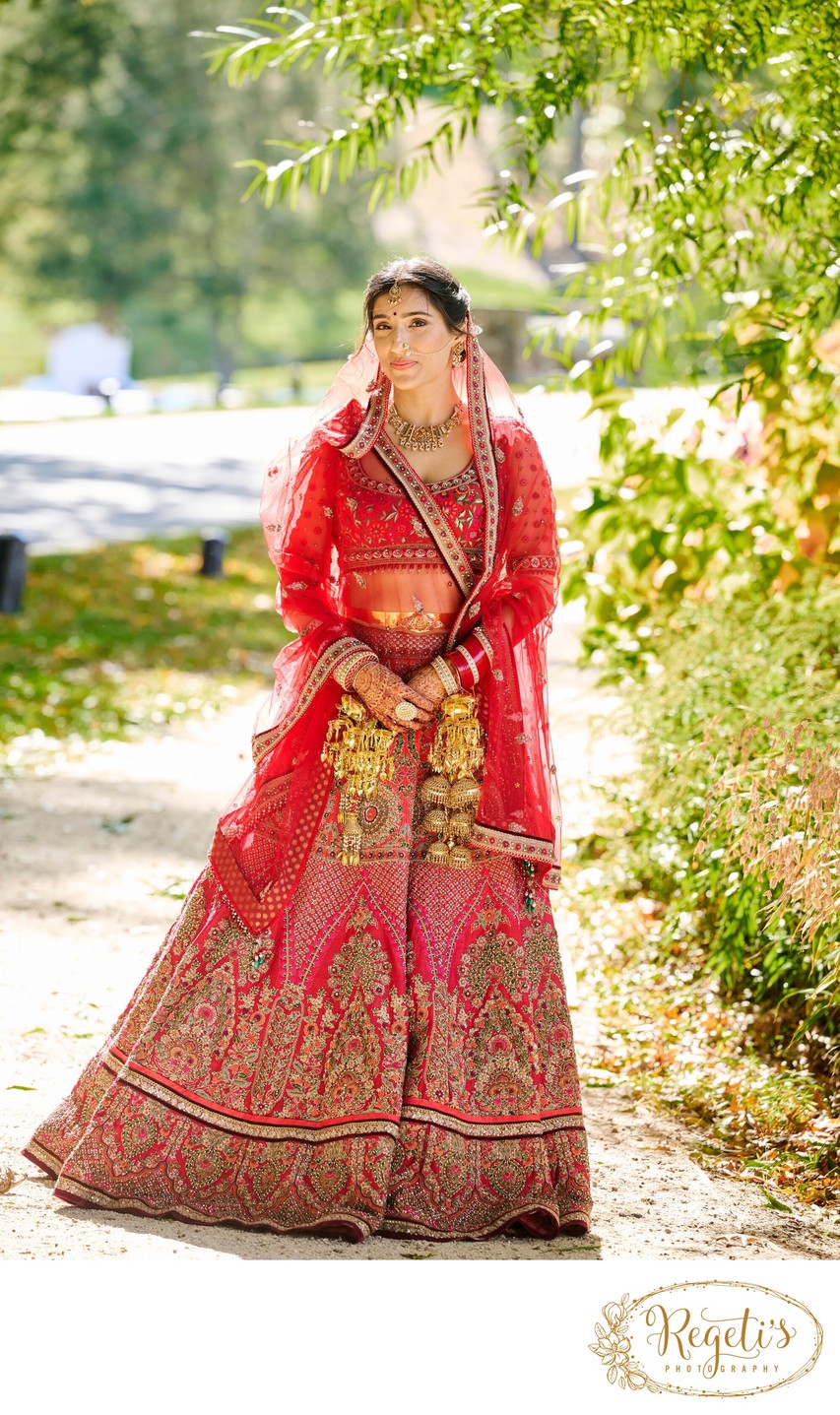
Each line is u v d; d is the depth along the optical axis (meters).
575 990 6.58
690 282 8.09
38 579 17.08
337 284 69.88
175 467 29.66
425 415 4.59
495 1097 4.40
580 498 8.89
